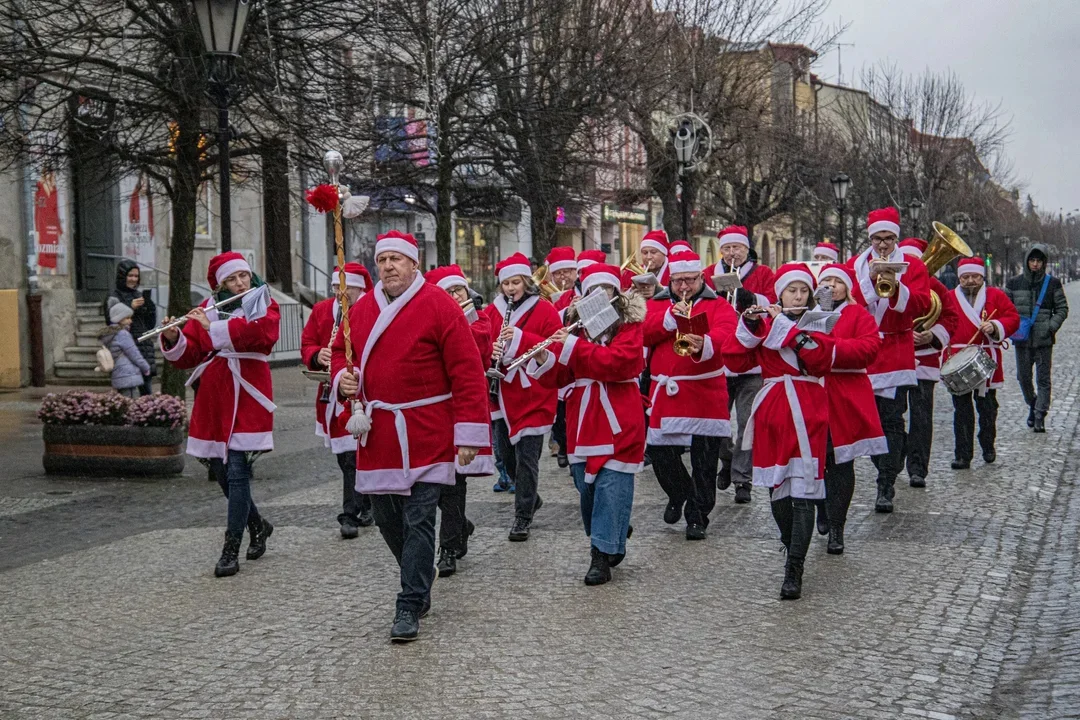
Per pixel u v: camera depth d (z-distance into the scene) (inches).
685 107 1077.1
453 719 199.8
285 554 326.3
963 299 484.1
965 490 412.8
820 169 1503.4
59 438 463.5
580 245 1647.4
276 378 903.1
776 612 264.7
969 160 1994.3
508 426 347.9
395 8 650.2
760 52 1210.6
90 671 228.4
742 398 399.5
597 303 290.5
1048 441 534.3
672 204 1092.5
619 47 814.5
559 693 212.2
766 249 2127.2
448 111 745.6
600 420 292.4
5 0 515.8
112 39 546.9
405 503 251.1
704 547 331.6
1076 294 3503.9
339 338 269.6
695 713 202.1
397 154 767.1
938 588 283.9
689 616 261.9
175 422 462.6
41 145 540.4
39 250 806.5
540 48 800.9
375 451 248.8
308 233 1130.7
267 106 543.2
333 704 207.8
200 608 271.7
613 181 1108.5
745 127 1150.3
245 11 440.1
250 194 1039.0
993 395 470.6
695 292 340.2
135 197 788.0
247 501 308.0
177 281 553.9
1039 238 3772.1
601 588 287.0
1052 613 262.1
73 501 413.4
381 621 259.6
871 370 376.5
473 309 365.4
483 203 824.9
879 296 376.2
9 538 354.9
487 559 320.2
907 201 1770.4
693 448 344.2
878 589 283.7
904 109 1866.4
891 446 374.3
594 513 292.4
